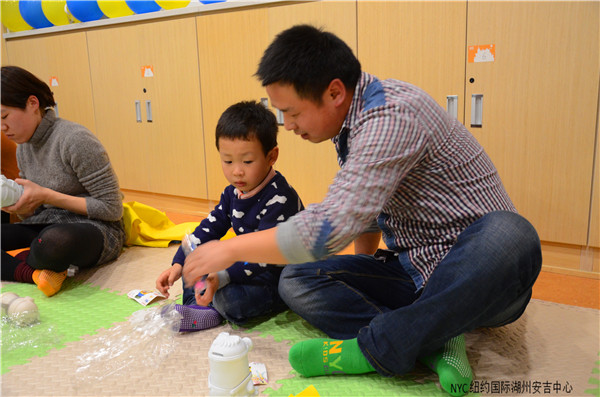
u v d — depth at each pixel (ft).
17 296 4.98
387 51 7.06
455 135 3.66
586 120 5.99
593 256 6.32
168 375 3.97
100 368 4.01
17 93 5.61
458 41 6.55
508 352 4.27
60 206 5.84
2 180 5.41
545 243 6.63
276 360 4.20
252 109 4.60
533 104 6.26
